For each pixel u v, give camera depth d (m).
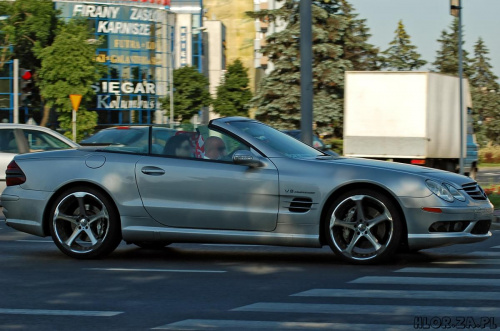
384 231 9.85
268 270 9.72
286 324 6.60
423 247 9.77
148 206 10.49
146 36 102.56
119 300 7.79
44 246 12.38
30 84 31.62
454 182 9.96
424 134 29.95
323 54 57.09
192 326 6.59
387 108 30.41
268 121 59.00
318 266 10.03
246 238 10.20
